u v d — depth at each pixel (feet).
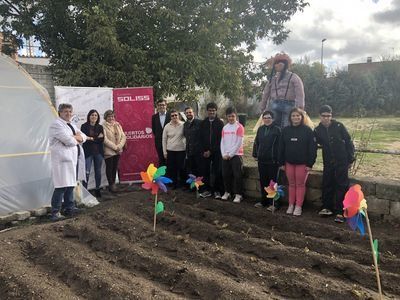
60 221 18.67
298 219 18.37
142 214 19.56
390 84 88.63
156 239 16.31
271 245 15.15
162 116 26.45
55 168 19.80
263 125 21.57
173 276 13.15
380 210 18.89
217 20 37.42
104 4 33.73
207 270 13.55
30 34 37.37
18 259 14.66
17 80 23.00
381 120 72.59
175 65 37.06
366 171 25.40
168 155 25.30
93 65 35.04
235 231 17.44
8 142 20.72
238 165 22.67
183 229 17.62
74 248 15.43
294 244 15.70
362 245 15.80
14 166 20.61
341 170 19.15
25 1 37.76
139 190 26.40
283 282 12.50
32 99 22.94
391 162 28.71
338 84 90.74
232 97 43.34
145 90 27.84
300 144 19.79
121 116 27.78
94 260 14.40
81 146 23.03
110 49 34.37
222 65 39.40
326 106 19.36
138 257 14.53
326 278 12.97
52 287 12.71
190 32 38.22
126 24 36.81
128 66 35.88
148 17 37.88
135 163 28.30
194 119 24.38
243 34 42.57
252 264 13.71
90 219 18.39
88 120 24.66
